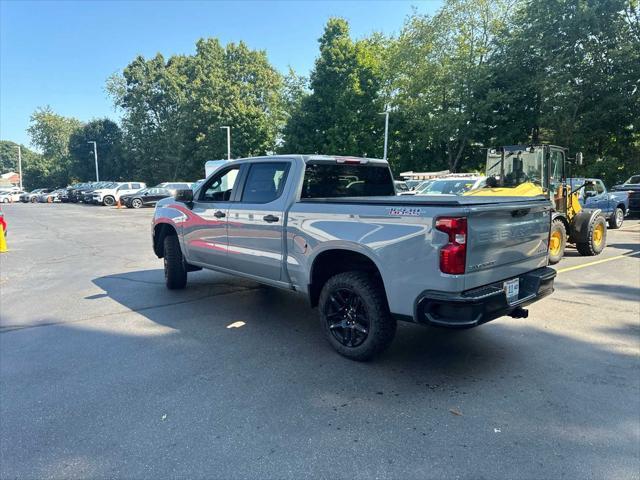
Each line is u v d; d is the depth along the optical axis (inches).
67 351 177.5
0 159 4793.3
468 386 145.2
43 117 3129.9
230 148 1771.7
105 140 2605.8
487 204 140.6
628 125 1056.2
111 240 541.3
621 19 1005.8
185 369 159.2
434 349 177.9
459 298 131.6
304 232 174.2
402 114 1440.7
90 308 239.6
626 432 118.0
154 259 402.3
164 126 2186.3
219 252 223.1
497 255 146.6
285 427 121.0
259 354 172.7
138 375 154.3
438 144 1430.9
